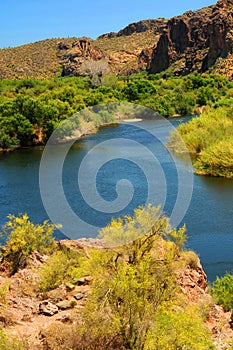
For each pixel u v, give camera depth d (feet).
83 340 25.40
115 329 25.36
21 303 33.53
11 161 138.00
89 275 37.78
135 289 25.46
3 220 75.56
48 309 32.04
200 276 40.93
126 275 26.32
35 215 78.07
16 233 44.75
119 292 25.52
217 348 29.09
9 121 161.79
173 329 24.41
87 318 26.09
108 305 25.91
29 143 166.50
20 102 168.76
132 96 234.99
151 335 24.32
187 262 42.19
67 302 33.32
